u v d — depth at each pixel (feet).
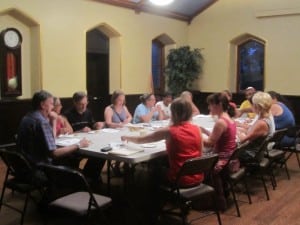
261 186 14.58
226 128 11.09
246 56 28.84
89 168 12.51
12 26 19.30
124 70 25.44
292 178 15.76
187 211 10.62
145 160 9.41
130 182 10.50
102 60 25.95
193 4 28.12
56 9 20.61
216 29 29.07
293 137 15.84
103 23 23.53
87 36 24.59
